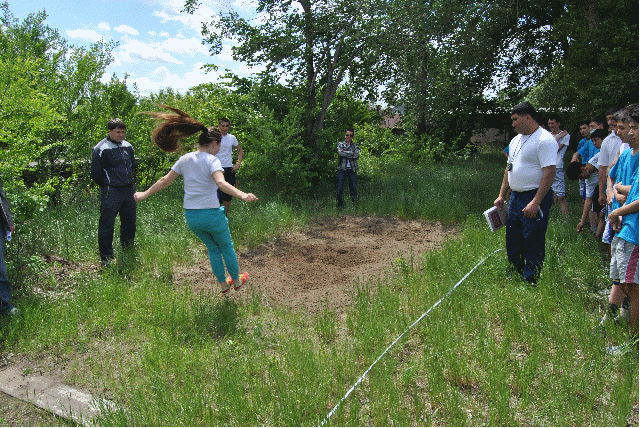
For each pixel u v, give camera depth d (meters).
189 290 5.15
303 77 11.02
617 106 4.98
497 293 4.50
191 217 4.57
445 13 10.37
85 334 4.14
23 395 3.35
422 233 7.53
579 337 3.70
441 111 13.16
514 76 19.30
